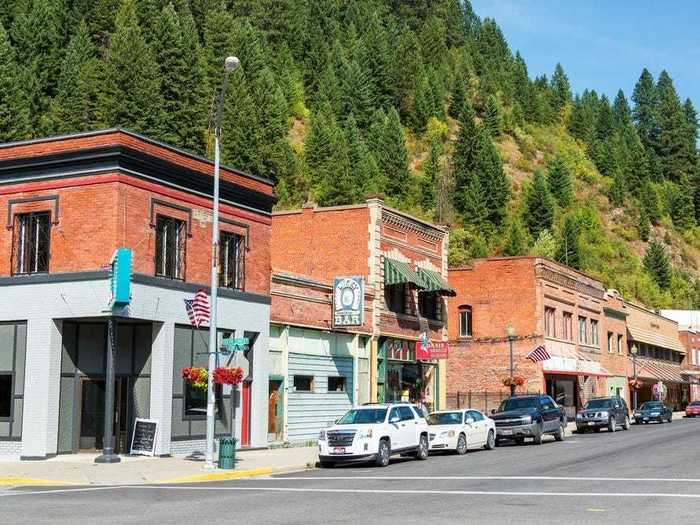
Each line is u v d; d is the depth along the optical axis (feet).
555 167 508.53
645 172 587.68
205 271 90.94
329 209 125.70
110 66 265.54
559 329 180.34
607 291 215.72
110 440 79.25
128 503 52.65
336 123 433.48
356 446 78.79
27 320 82.89
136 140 82.79
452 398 172.24
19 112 237.04
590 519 44.27
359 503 51.67
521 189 504.02
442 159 499.51
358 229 123.54
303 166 337.93
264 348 98.43
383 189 384.68
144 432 83.56
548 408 119.24
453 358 175.73
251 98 326.24
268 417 100.58
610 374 197.47
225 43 378.12
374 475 71.46
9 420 82.99
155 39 289.53
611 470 72.95
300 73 483.51
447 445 94.79
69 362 84.74
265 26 508.53
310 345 108.68
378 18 620.08
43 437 80.89
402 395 128.26
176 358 86.69
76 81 272.31
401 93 542.57
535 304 170.30
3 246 84.69
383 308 124.16
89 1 355.97
